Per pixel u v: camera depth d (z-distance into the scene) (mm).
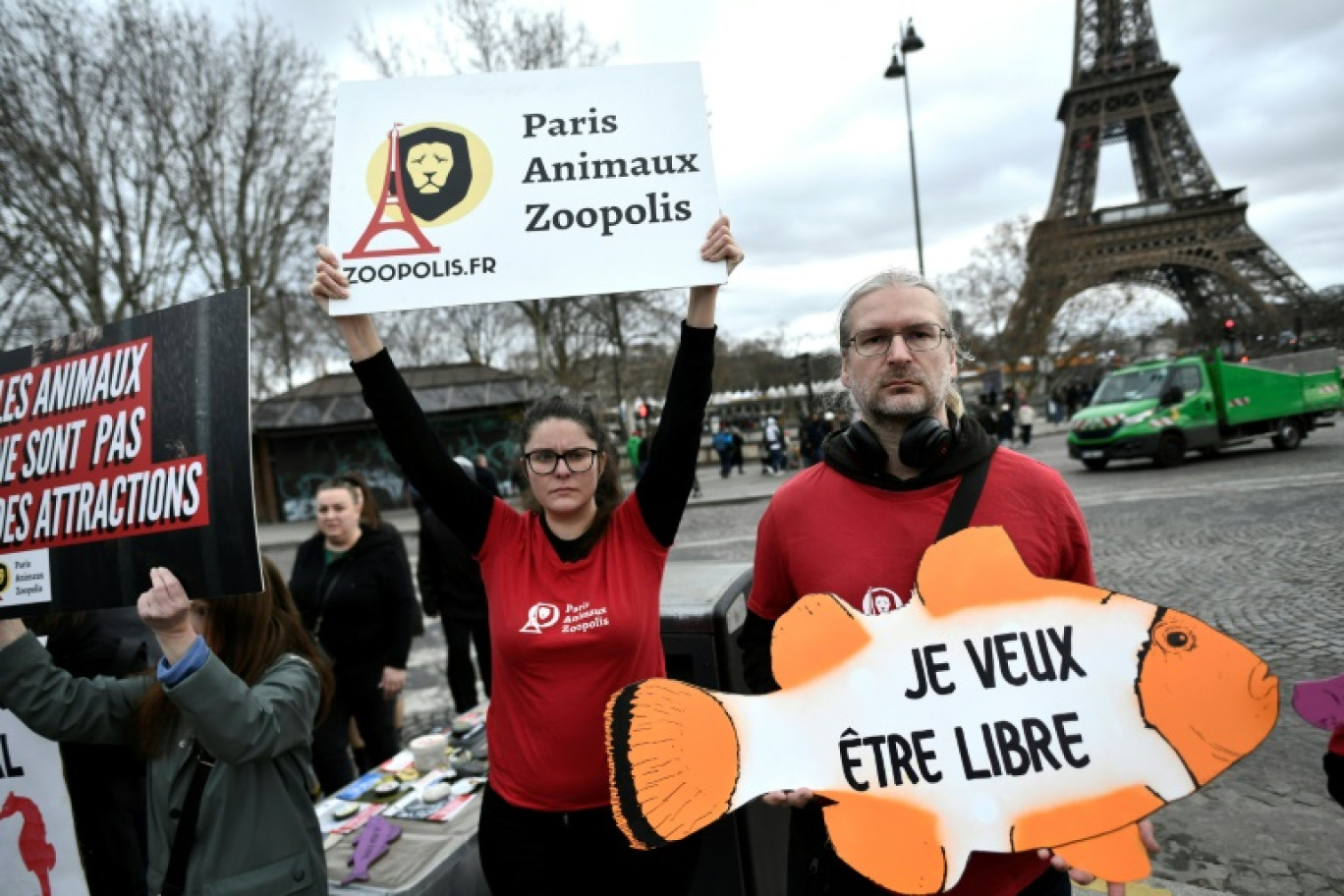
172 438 1618
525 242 1712
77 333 1772
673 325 25531
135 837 2352
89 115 16578
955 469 1457
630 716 1325
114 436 1681
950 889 1297
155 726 1733
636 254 1720
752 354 54062
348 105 1755
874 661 1358
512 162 1738
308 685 1812
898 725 1327
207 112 18078
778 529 1599
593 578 1762
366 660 3389
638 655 1734
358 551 3400
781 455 20922
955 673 1333
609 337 25359
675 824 1290
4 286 16219
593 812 1699
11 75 15117
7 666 1798
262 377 31766
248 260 19641
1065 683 1304
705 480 21109
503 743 1766
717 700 1348
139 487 1636
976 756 1298
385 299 1692
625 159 1754
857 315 1547
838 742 1330
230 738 1569
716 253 1713
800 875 1514
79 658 2332
